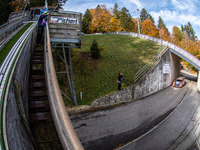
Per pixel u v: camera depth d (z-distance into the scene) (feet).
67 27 52.31
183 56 87.61
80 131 42.73
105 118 49.16
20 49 28.35
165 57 85.25
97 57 76.48
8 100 16.90
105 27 172.65
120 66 74.90
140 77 68.13
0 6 75.20
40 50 43.62
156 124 49.93
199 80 85.51
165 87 84.38
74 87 57.72
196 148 41.45
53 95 19.65
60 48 61.62
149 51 91.15
